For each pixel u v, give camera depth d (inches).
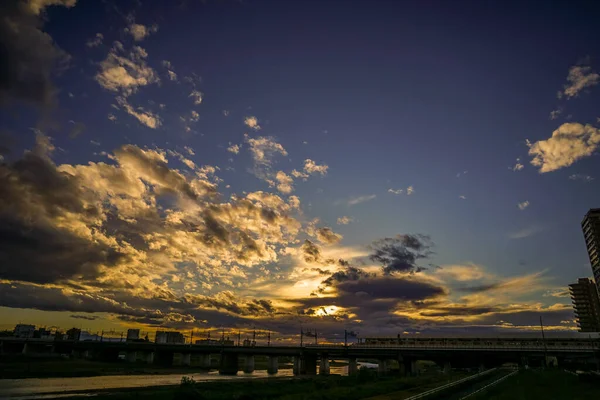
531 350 5029.5
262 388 4025.6
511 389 2504.9
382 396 2669.8
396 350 5979.3
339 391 3110.2
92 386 4542.3
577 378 3075.8
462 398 2075.5
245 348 7608.3
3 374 5718.5
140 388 4247.0
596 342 4899.1
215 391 3599.9
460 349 5462.6
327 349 6722.4
